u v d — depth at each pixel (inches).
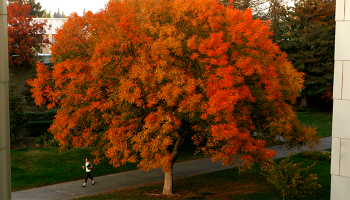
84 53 541.0
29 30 1407.5
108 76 481.1
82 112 478.3
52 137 952.9
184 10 454.9
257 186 609.3
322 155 837.2
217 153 470.0
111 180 666.8
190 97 433.7
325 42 1525.6
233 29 469.4
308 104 1775.3
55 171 708.7
